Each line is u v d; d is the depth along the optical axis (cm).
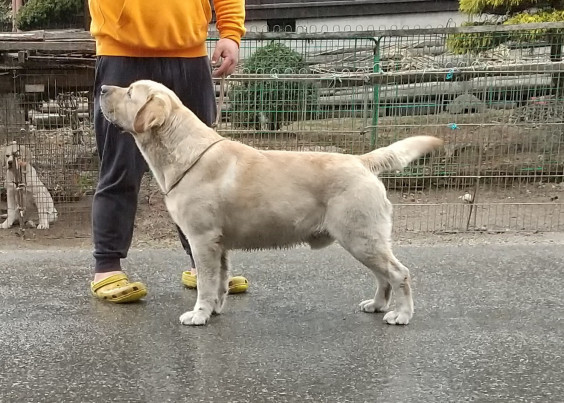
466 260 463
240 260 458
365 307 346
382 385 255
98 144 360
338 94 683
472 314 344
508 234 575
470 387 255
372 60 790
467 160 681
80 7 1255
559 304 363
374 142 664
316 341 301
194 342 299
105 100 327
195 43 355
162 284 397
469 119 689
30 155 659
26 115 683
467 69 652
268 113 673
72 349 291
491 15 963
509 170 689
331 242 332
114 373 265
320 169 317
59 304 356
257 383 255
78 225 640
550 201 670
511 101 699
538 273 429
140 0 338
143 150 329
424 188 694
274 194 316
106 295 358
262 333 312
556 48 791
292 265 445
